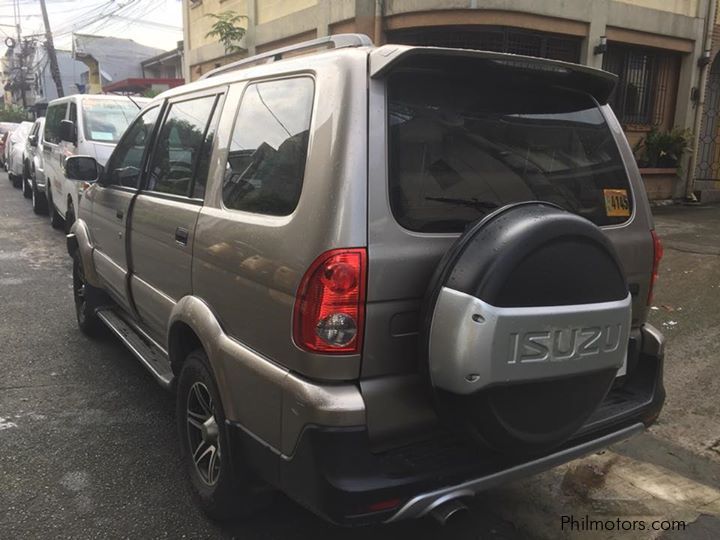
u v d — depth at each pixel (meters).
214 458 3.00
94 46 31.55
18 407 4.19
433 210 2.42
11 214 12.43
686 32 12.12
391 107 2.39
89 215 5.14
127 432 3.88
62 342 5.41
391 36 10.42
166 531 2.97
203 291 2.97
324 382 2.26
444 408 2.29
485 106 2.66
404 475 2.27
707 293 6.61
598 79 2.91
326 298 2.22
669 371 4.81
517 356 2.21
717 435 3.94
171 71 28.78
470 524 3.11
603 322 2.41
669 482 3.48
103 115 9.31
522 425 2.31
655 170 12.52
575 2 10.34
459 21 9.79
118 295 4.48
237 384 2.63
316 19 11.67
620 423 2.88
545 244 2.24
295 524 3.05
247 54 14.39
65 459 3.56
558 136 2.88
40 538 2.90
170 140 3.69
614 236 2.95
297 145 2.50
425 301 2.30
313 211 2.29
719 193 13.38
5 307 6.37
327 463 2.21
